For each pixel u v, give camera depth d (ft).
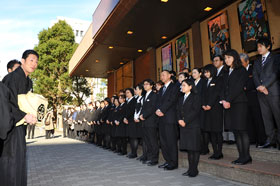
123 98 19.94
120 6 22.65
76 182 10.86
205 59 24.99
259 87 11.11
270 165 9.93
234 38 21.50
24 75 6.93
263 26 18.66
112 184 10.30
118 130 19.19
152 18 24.73
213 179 10.62
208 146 15.10
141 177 11.47
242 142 10.53
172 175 11.73
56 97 71.61
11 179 5.82
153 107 14.62
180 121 11.22
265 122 11.75
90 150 23.61
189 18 25.34
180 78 15.43
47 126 40.63
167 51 31.60
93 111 28.66
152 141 14.82
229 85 10.90
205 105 12.69
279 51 17.53
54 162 16.81
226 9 22.49
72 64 50.60
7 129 5.33
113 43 32.50
